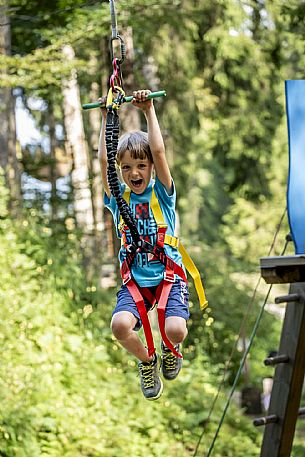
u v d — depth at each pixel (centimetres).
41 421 1332
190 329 2008
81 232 1867
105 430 1410
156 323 1791
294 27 1752
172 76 1997
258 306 2169
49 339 1483
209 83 2058
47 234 1727
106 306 1752
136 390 1572
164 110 2044
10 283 1502
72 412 1394
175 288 618
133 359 1662
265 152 2206
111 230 2153
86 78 1939
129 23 1598
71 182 1986
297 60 2202
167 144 2192
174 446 1474
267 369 2108
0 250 1523
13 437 1266
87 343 1611
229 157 2244
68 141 2119
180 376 1681
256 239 2669
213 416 1586
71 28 1513
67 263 1720
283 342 917
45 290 1596
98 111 2245
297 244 823
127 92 1848
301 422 1891
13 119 1838
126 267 621
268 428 929
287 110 833
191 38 1923
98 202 2205
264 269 814
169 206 631
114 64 625
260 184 2325
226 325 2056
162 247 616
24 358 1418
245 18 1872
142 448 1410
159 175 622
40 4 1747
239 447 1518
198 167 2634
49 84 1594
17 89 2319
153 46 1898
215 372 1859
